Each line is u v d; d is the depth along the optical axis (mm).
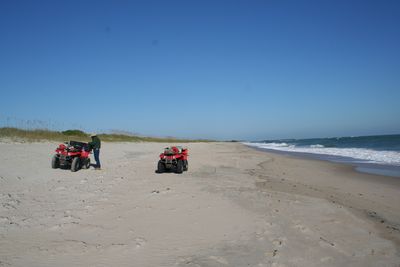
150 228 7371
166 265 5645
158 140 68188
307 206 9938
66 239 6633
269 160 27062
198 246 6512
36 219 7680
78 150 15680
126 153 26922
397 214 10070
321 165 23578
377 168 21656
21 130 28344
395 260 6543
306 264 6070
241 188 12234
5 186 10727
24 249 6086
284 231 7551
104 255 5961
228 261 5918
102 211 8461
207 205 9234
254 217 8352
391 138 84125
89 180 12656
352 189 14109
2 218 7570
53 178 12883
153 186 11688
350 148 48094
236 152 37406
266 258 6113
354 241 7430
